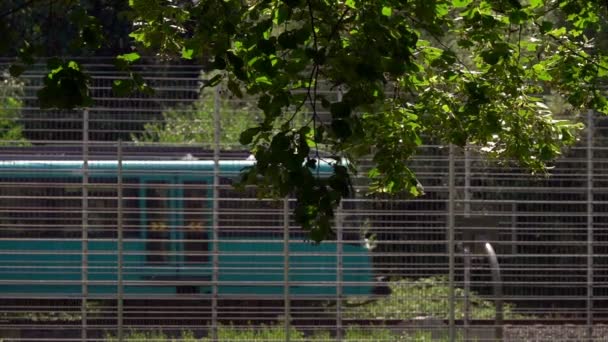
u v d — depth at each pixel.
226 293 44.56
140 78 20.69
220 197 44.44
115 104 43.47
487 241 43.00
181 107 44.38
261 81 19.09
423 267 43.28
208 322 43.69
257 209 43.78
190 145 43.25
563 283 43.28
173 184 43.97
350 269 43.09
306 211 17.72
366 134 24.53
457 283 42.75
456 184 43.03
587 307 43.34
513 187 42.72
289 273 43.19
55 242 45.09
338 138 18.11
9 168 43.50
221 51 18.67
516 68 23.81
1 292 44.09
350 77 17.95
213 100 43.97
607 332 43.03
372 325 42.88
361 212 42.94
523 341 42.88
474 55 25.44
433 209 43.12
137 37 21.66
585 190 42.91
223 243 44.47
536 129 25.66
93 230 43.81
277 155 17.56
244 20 19.61
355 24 19.38
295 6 18.25
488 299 42.66
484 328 42.41
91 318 42.88
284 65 18.48
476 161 42.56
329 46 18.77
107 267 43.72
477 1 22.39
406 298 43.09
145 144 43.19
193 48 19.64
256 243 44.50
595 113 42.56
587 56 24.69
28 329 42.44
